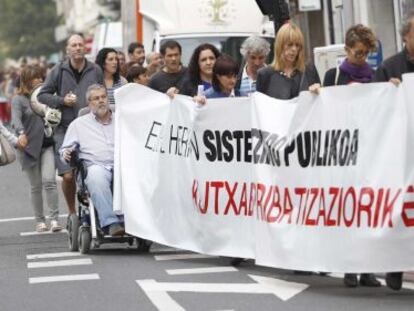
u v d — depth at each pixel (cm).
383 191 1081
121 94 1418
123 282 1210
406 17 1125
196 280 1206
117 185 1400
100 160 1440
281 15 1939
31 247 1544
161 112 1381
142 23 2667
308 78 1258
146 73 1686
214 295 1122
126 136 1412
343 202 1108
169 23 2603
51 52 10650
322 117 1128
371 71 1209
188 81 1462
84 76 1628
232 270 1266
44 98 1616
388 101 1083
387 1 2719
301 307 1055
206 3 2605
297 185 1154
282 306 1061
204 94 1360
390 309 1032
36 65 1741
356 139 1100
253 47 1380
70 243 1467
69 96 1590
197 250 1321
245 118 1253
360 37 1189
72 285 1209
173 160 1358
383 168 1082
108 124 1457
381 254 1082
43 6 10688
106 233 1409
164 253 1420
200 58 1448
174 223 1356
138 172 1405
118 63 1662
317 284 1173
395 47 2720
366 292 1122
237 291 1138
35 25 10712
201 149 1306
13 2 10800
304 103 1145
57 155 1580
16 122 1723
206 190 1302
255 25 2605
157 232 1377
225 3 2602
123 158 1408
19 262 1396
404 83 1073
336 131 1116
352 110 1103
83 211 1445
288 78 1268
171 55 1548
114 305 1092
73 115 1608
